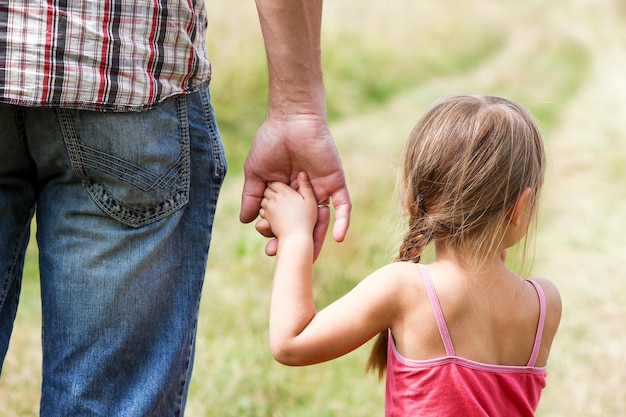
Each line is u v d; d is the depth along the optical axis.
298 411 4.23
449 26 16.66
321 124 2.71
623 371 4.72
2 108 2.26
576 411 4.34
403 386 2.45
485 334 2.44
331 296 5.52
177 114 2.42
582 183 8.63
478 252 2.48
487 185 2.48
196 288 2.54
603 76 15.65
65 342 2.38
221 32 9.91
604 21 22.31
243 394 4.32
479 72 15.41
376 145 8.56
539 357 2.53
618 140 10.12
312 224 2.68
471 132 2.50
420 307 2.43
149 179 2.36
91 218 2.35
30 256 5.81
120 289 2.36
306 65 2.65
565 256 6.65
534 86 14.56
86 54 2.22
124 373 2.41
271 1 2.57
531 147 2.55
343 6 14.20
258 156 2.75
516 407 2.47
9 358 4.32
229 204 7.07
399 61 13.48
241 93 9.66
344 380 4.59
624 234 7.10
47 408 2.40
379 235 6.07
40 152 2.32
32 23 2.17
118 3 2.25
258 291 5.43
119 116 2.29
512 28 19.38
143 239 2.38
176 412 2.52
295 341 2.46
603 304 5.76
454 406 2.39
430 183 2.54
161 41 2.33
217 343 4.75
